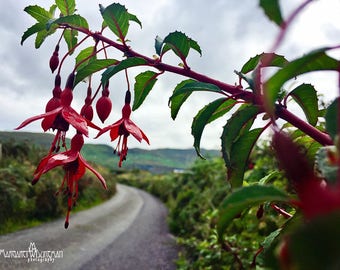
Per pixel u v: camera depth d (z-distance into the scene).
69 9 1.40
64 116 1.33
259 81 0.73
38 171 1.26
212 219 7.09
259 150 5.31
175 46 1.15
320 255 0.26
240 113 0.92
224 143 0.94
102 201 21.06
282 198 0.47
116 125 1.46
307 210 0.28
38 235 9.52
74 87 1.27
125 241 10.27
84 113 1.48
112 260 8.09
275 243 0.77
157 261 8.27
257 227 4.73
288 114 0.85
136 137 1.43
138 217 15.70
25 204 10.52
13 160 12.52
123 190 32.88
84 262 7.67
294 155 0.33
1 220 9.65
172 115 1.34
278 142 0.35
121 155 1.48
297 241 0.27
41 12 1.40
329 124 0.55
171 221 12.71
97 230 11.48
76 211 15.39
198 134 1.02
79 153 1.34
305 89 1.06
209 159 13.58
